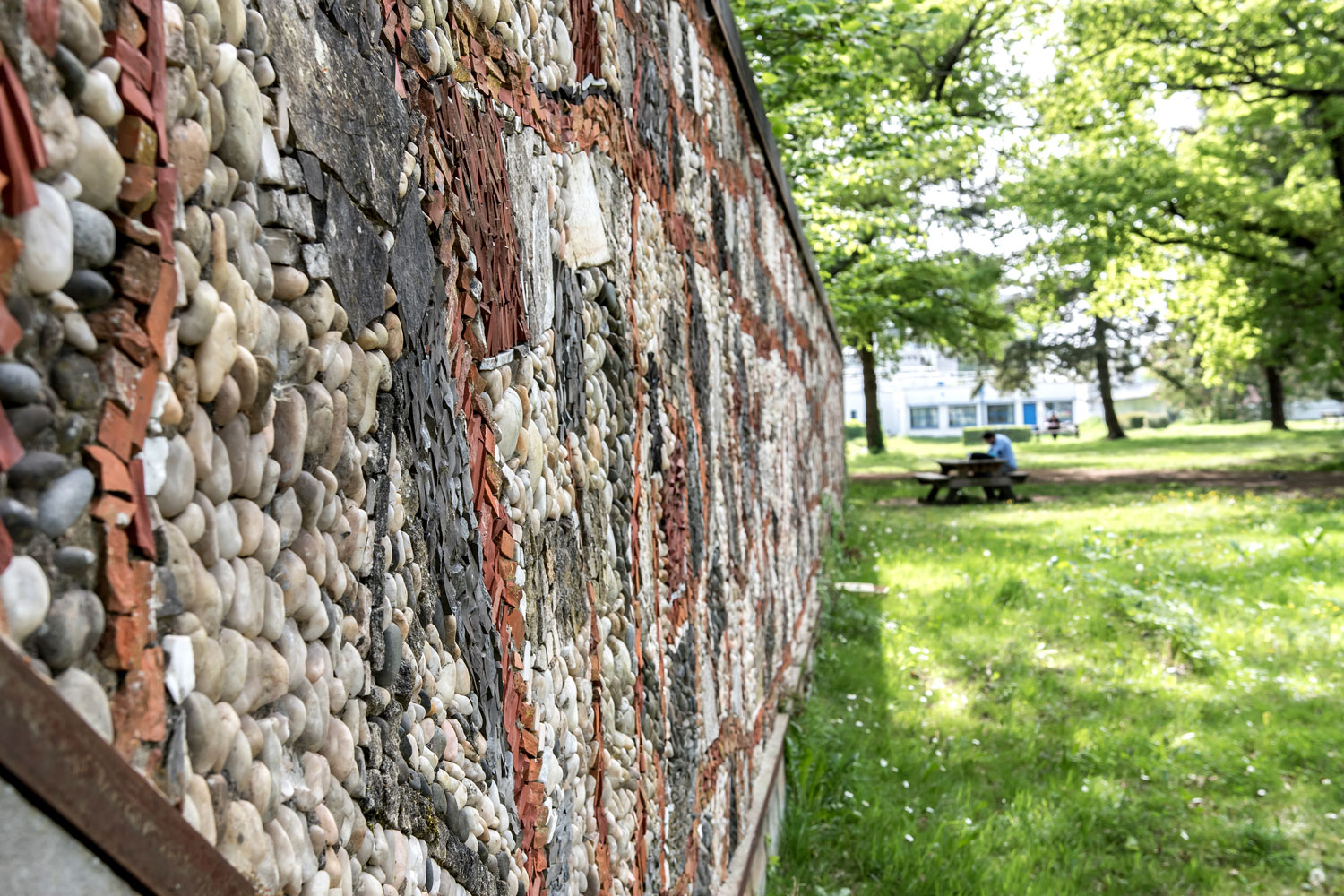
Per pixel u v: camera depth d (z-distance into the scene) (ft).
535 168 4.57
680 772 7.45
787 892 12.23
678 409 7.84
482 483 3.78
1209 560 35.06
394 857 2.95
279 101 2.49
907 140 34.17
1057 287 86.89
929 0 31.91
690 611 8.06
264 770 2.29
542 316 4.59
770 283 14.99
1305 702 20.66
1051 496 61.67
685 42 8.68
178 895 1.73
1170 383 169.99
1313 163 68.49
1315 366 73.20
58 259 1.67
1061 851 14.20
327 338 2.65
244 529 2.26
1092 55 65.82
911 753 17.20
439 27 3.53
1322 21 59.62
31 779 1.43
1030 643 24.29
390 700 2.97
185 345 2.06
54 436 1.68
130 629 1.82
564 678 4.77
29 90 1.62
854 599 28.40
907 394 213.87
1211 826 15.26
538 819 4.28
